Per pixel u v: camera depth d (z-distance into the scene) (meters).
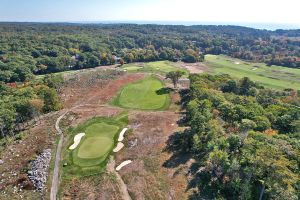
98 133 67.69
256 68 173.00
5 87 112.81
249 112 66.25
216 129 55.44
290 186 40.12
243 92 102.50
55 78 112.56
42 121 76.56
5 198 47.28
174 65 175.12
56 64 167.00
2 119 70.31
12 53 173.25
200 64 182.12
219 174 46.88
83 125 72.00
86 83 111.38
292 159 46.19
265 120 62.25
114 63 189.00
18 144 63.88
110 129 69.44
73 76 123.12
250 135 52.88
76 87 107.50
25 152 60.22
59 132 68.62
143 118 74.38
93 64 180.62
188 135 60.25
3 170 54.34
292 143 52.00
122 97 95.25
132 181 49.88
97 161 56.50
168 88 103.69
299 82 138.88
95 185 49.75
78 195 47.59
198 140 53.84
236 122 61.84
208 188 45.31
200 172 48.69
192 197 44.09
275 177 40.84
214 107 71.94
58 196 47.59
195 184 46.56
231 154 48.88
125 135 65.75
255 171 42.88
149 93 98.44
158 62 186.12
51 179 51.66
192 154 54.88
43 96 89.06
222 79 110.62
